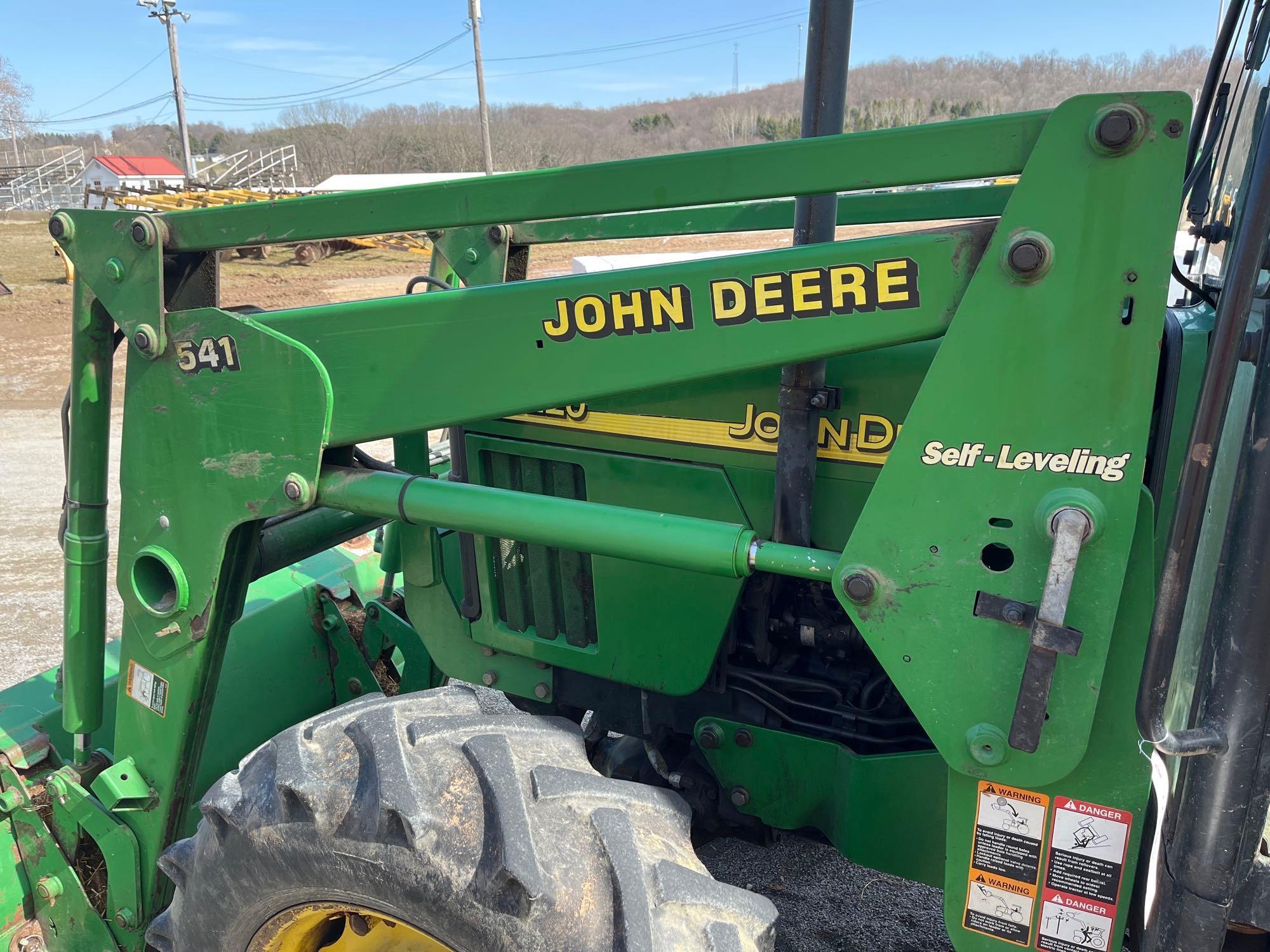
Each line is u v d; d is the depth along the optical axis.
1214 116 1.65
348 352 1.59
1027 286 1.14
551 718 1.65
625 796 1.47
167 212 1.67
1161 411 1.41
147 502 1.82
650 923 1.29
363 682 2.62
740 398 1.78
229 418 1.69
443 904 1.35
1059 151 1.10
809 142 1.24
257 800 1.53
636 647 1.96
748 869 2.57
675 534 1.42
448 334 1.52
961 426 1.20
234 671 2.39
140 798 1.93
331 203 1.54
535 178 1.40
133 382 1.77
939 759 1.73
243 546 1.82
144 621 1.88
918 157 1.19
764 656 1.91
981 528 1.22
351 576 2.84
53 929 2.13
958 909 1.39
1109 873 1.28
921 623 1.27
